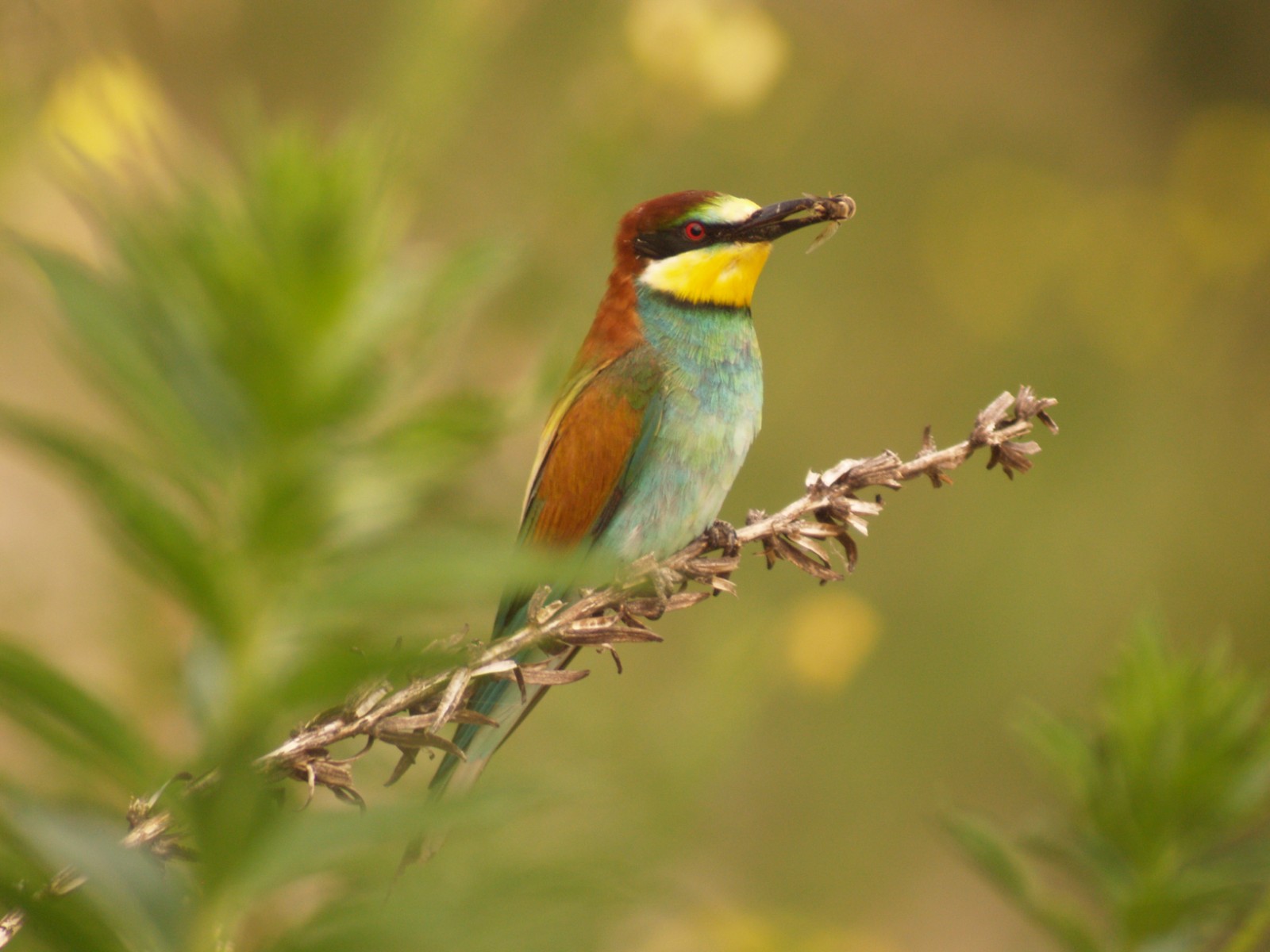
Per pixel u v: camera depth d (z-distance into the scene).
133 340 5.83
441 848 5.79
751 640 6.52
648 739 6.48
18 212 6.45
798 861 6.65
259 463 6.10
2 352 6.47
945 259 7.90
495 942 5.49
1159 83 9.92
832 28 8.81
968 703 6.83
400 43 6.50
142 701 6.39
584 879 5.91
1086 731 6.42
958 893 6.74
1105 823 6.41
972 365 7.60
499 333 6.50
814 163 7.87
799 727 6.71
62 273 5.75
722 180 6.88
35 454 5.58
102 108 6.42
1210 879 6.40
